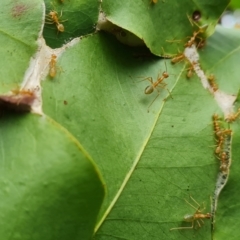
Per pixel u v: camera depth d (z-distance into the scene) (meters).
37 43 0.28
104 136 0.28
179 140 0.29
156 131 0.28
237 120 0.29
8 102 0.26
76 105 0.27
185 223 0.29
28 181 0.26
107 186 0.27
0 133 0.26
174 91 0.29
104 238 0.27
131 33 0.29
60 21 0.28
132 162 0.28
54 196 0.26
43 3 0.28
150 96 0.29
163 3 0.29
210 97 0.29
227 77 0.30
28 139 0.26
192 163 0.29
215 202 0.29
